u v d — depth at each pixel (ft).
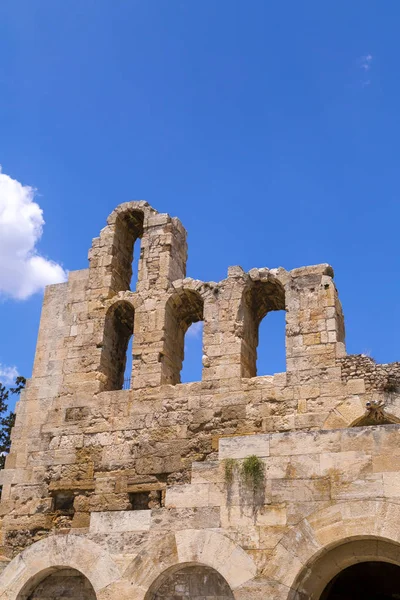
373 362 84.33
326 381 85.05
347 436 63.21
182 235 108.47
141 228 113.09
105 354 100.07
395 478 60.29
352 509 60.54
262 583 60.90
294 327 89.45
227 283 96.07
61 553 70.33
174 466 87.35
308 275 92.17
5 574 72.18
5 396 171.73
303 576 61.67
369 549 60.85
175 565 65.21
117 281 105.81
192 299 101.04
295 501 62.69
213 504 65.57
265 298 100.63
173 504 67.21
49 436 95.50
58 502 91.76
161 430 90.12
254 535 62.95
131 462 89.71
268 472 64.54
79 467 91.97
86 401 95.91
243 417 86.89
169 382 96.27
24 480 93.86
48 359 101.24
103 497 88.94
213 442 86.89
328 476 62.44
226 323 93.56
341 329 91.25
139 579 65.62
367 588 84.02
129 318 106.63
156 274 101.14
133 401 93.35
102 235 107.45
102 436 92.73
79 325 101.96
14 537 91.04
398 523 58.59
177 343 101.30
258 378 88.69
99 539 69.26
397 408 80.74
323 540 60.39
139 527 68.03
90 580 67.62
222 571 62.59
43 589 77.00
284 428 84.23
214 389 90.02
